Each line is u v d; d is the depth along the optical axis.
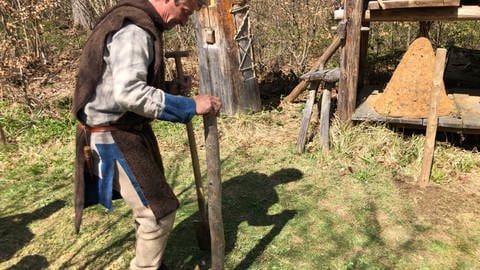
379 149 4.10
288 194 3.61
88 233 3.27
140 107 1.83
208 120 2.03
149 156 2.12
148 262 2.30
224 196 3.62
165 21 2.00
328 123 4.15
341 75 4.24
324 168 3.96
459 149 4.09
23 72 6.25
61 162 4.39
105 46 1.88
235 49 4.95
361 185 3.68
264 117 5.04
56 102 5.65
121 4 1.96
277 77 6.22
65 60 7.52
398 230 3.12
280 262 2.86
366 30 4.91
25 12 6.20
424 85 4.07
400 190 3.58
